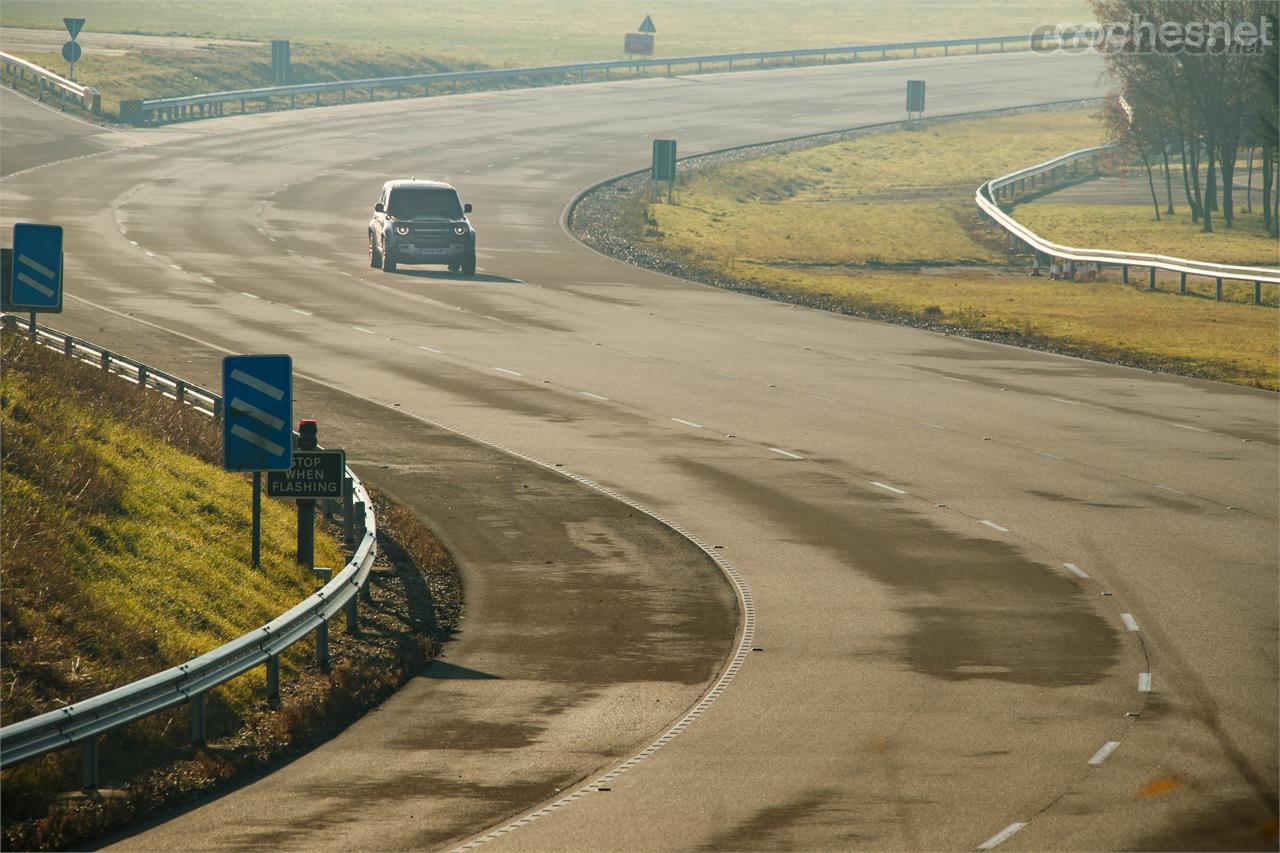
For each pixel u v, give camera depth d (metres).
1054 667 42.31
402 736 36.66
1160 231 197.38
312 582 50.78
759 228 184.88
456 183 189.62
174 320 98.94
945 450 73.00
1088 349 106.38
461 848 28.47
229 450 49.38
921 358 100.19
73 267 118.94
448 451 70.06
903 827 29.34
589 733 36.78
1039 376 94.75
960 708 38.47
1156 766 33.53
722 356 97.81
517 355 94.88
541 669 42.59
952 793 31.59
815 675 41.59
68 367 63.91
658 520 59.66
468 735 36.72
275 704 38.75
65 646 38.47
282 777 33.53
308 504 52.00
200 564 47.59
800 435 75.56
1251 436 78.00
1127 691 40.00
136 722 35.09
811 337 107.06
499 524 58.72
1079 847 28.09
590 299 120.19
